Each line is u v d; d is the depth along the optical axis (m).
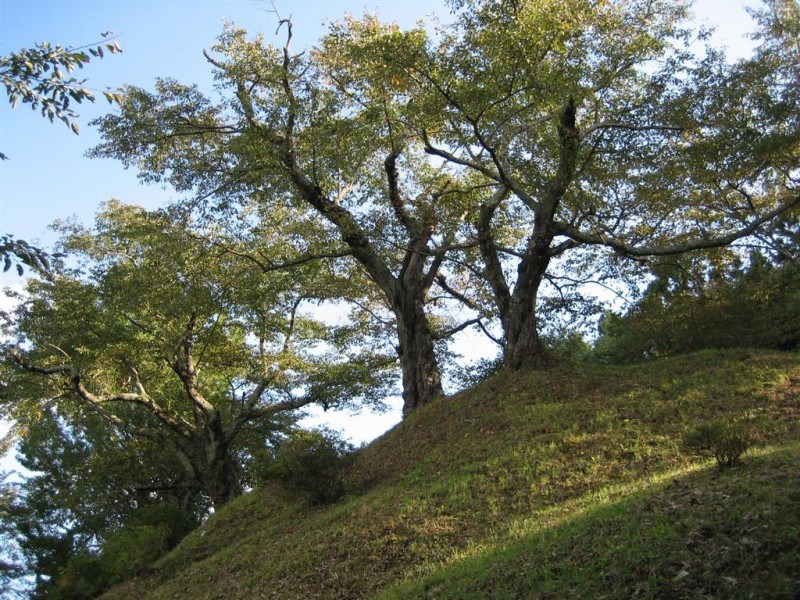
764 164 18.91
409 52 16.80
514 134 18.30
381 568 11.64
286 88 20.02
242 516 19.92
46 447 37.12
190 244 21.78
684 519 8.12
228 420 32.44
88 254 27.20
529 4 16.08
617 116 17.66
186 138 21.94
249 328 28.53
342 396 28.42
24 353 25.91
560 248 20.08
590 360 25.88
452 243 21.67
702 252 22.17
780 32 21.03
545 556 8.84
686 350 20.31
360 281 25.58
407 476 16.53
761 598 6.21
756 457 10.48
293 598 11.80
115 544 19.38
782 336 19.64
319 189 20.59
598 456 13.60
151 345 26.27
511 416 17.23
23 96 7.67
